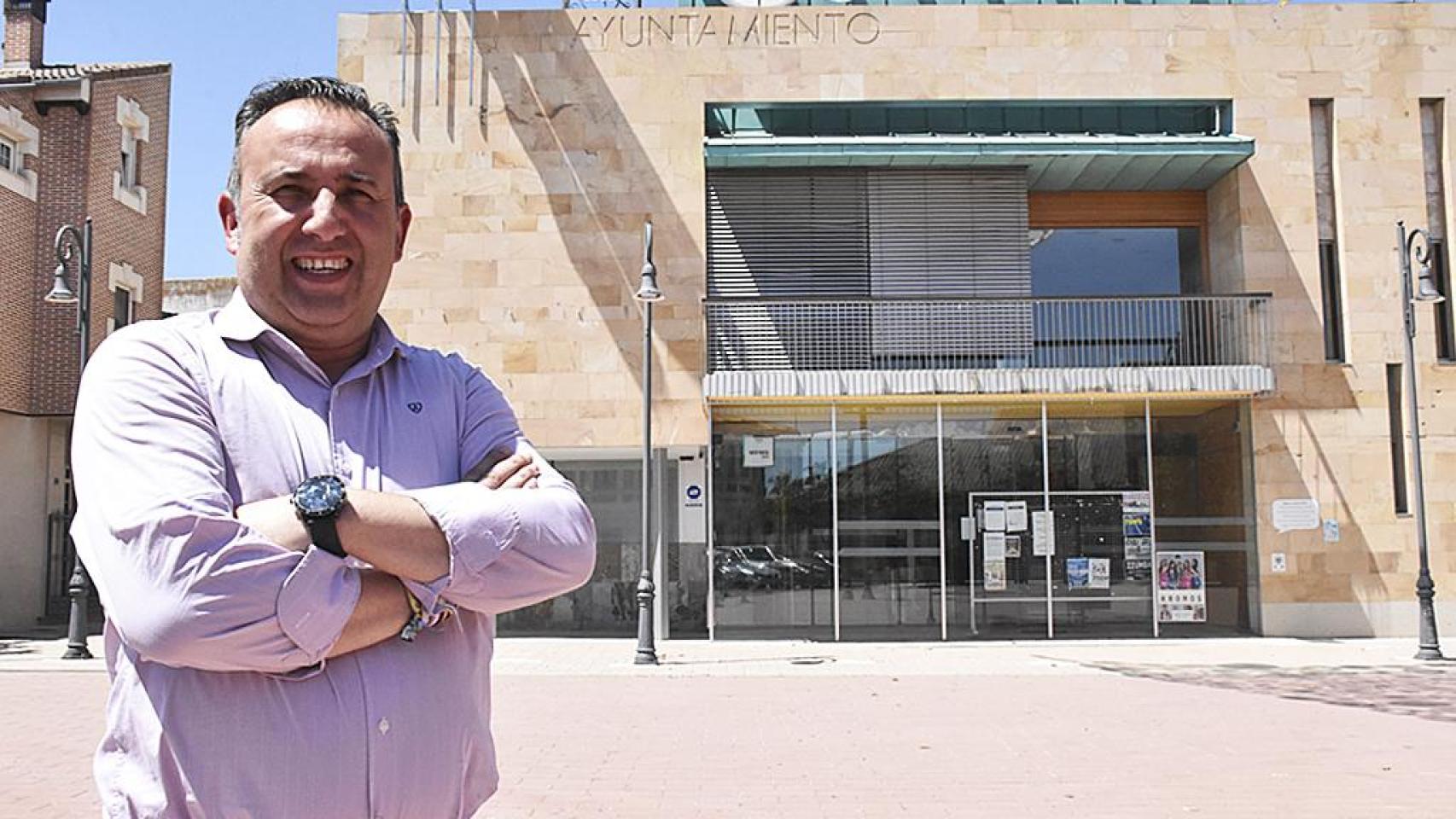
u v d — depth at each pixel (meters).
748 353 21.70
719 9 22.22
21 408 26.12
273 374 2.31
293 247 2.30
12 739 11.28
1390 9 22.45
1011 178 22.33
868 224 22.23
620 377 21.59
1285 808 8.30
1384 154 22.25
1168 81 22.20
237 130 2.43
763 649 20.31
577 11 22.22
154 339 2.22
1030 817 8.01
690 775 9.48
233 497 2.18
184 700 2.05
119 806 2.07
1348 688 15.20
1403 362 21.77
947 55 22.14
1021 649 20.23
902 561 21.67
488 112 22.05
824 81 22.12
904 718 12.68
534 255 21.80
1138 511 21.78
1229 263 22.52
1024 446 21.86
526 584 2.26
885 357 21.80
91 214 27.23
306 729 2.06
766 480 21.84
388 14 22.22
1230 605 21.70
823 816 8.06
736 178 22.31
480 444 2.54
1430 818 8.02
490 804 8.38
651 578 18.91
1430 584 18.75
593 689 15.39
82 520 2.09
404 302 21.73
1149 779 9.33
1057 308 22.09
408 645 2.21
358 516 2.10
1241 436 21.98
